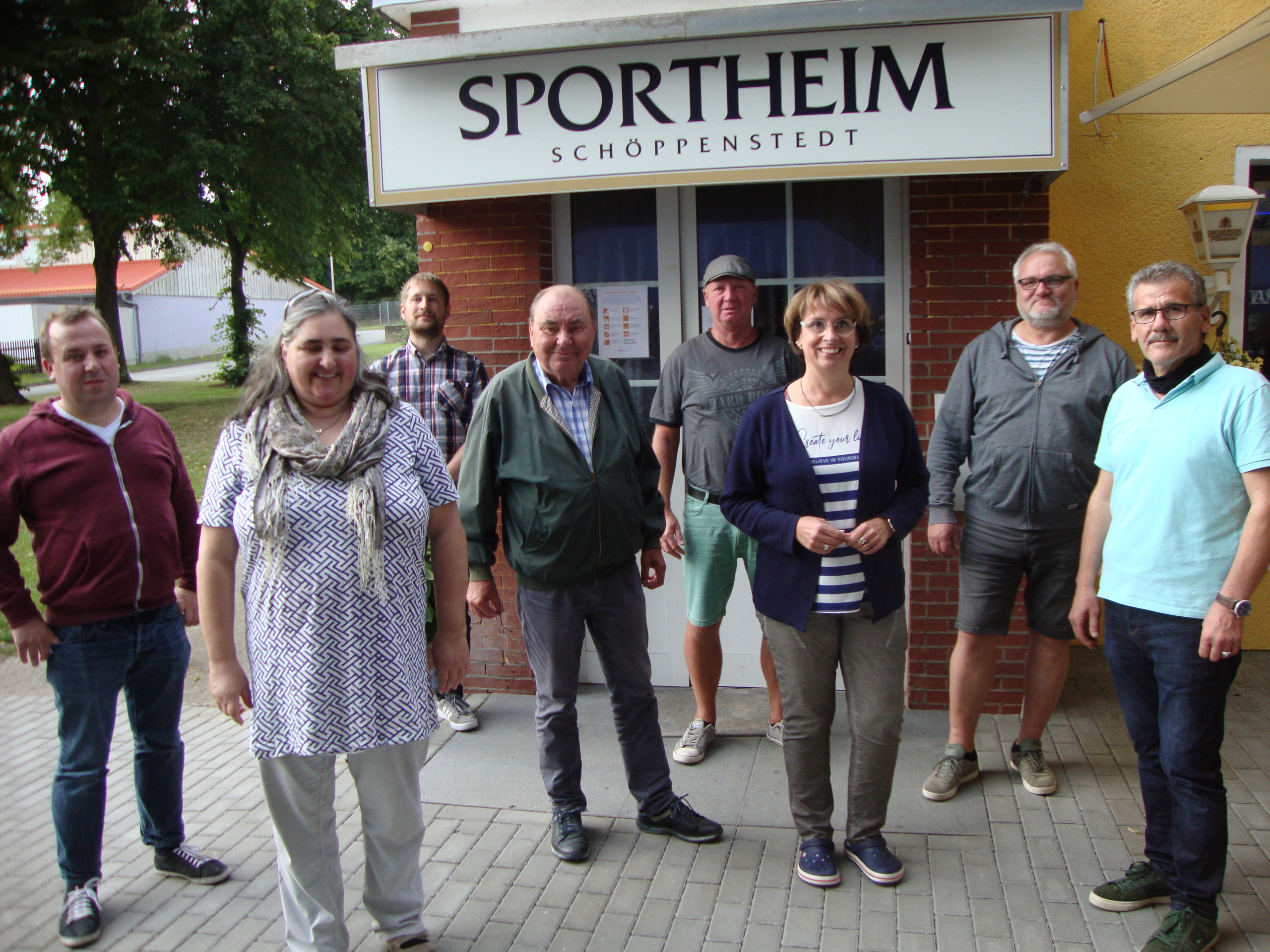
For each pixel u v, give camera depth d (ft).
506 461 10.43
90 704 9.70
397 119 12.96
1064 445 11.01
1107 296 15.69
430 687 8.59
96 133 63.41
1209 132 15.24
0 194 65.87
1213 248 13.99
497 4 13.58
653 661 15.49
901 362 14.30
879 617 9.61
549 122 12.56
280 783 8.18
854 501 9.55
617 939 9.27
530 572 10.39
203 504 8.27
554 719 10.64
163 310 127.13
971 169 11.75
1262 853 10.26
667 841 10.98
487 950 9.16
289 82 68.28
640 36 11.93
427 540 9.35
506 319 14.71
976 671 11.72
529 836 11.17
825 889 9.93
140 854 11.11
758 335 12.76
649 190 14.75
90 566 9.60
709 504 12.57
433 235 14.85
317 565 7.80
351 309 8.45
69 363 9.49
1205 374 8.60
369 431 8.09
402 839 8.75
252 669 8.02
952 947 8.97
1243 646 16.28
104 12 58.03
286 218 72.18
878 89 11.79
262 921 9.80
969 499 11.76
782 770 12.59
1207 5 14.93
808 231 14.44
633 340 15.06
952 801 11.62
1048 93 11.51
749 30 11.69
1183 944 8.61
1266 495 8.13
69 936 9.46
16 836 11.71
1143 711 9.25
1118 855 10.38
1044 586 11.52
